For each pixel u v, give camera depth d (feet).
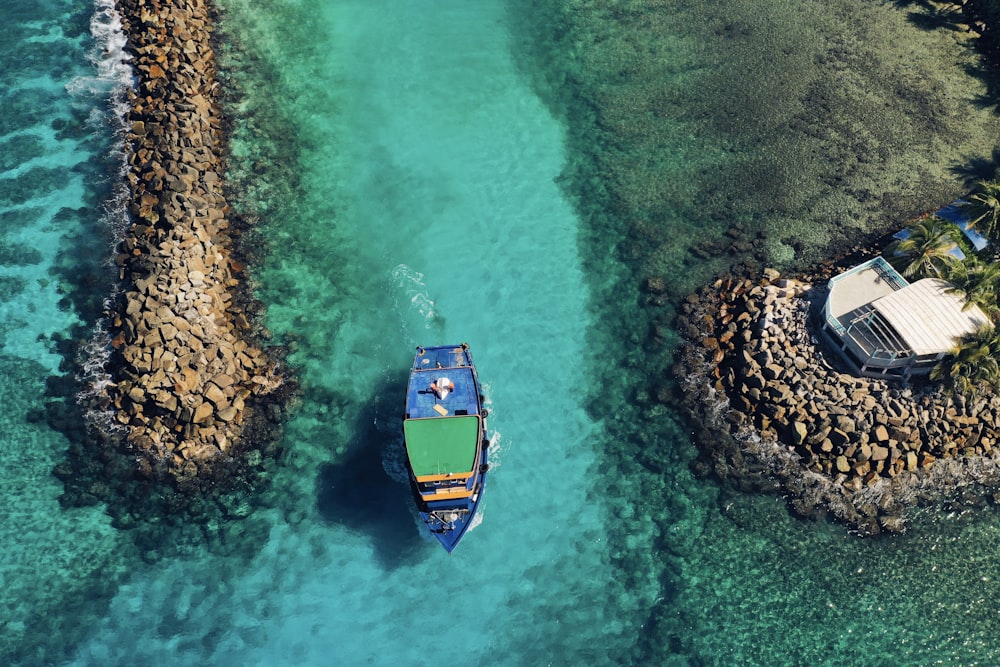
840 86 202.39
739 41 213.05
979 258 158.71
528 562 141.69
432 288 170.71
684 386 156.66
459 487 133.39
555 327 167.02
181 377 146.61
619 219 182.19
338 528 142.92
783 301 158.81
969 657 131.85
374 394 156.76
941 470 145.69
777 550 141.79
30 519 141.69
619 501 147.84
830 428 144.66
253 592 137.18
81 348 157.17
